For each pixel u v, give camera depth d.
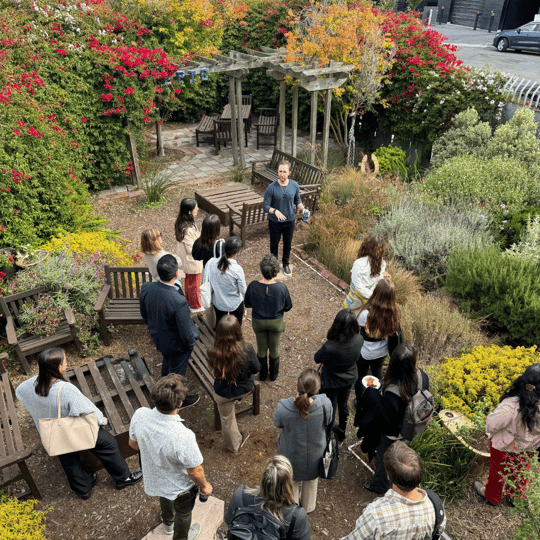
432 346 5.29
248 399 4.89
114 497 3.82
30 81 7.52
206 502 3.60
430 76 10.62
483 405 4.22
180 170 11.02
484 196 8.28
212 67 9.55
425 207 8.02
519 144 8.94
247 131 13.17
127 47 9.06
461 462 3.92
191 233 5.33
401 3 31.81
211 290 4.92
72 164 8.03
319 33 9.53
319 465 3.26
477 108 10.27
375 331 4.12
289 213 6.64
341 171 10.23
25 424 4.51
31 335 5.25
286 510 2.30
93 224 7.80
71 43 8.48
